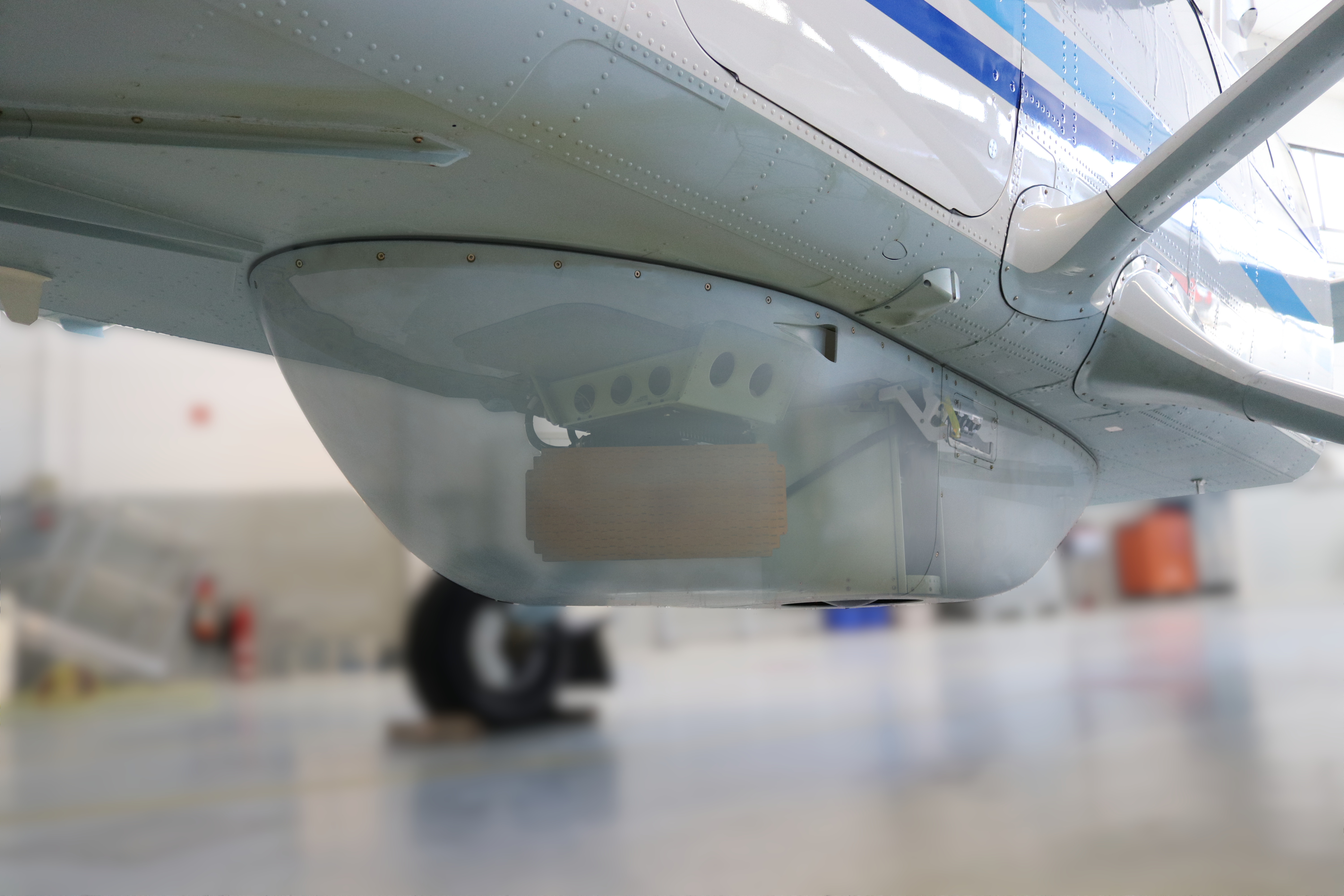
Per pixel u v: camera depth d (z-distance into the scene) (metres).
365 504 1.90
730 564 1.82
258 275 1.65
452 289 1.57
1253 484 3.53
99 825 2.98
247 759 3.52
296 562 3.90
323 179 1.36
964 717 4.63
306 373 1.72
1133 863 2.59
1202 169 1.83
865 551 2.00
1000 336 2.08
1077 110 2.21
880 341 2.00
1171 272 2.50
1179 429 2.78
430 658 3.81
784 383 1.84
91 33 1.06
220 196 1.40
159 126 1.21
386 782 3.37
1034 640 6.95
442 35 1.15
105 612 3.92
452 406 1.69
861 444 2.01
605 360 1.69
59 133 1.20
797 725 4.39
